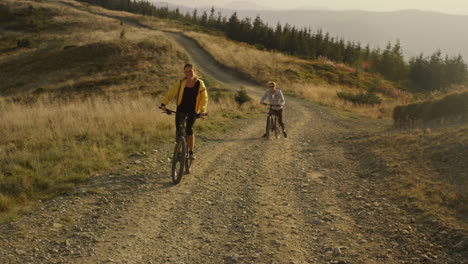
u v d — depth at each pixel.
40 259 3.35
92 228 4.06
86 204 4.73
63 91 28.89
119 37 47.03
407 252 3.36
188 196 5.20
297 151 8.65
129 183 5.61
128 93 27.39
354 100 25.95
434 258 3.19
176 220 4.36
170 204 4.86
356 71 51.22
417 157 6.52
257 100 22.44
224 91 29.27
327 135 11.11
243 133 11.22
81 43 44.19
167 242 3.78
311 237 3.86
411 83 66.00
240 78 39.41
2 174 5.27
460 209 4.06
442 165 5.79
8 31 67.06
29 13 76.12
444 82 65.31
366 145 8.49
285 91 31.11
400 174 5.79
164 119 10.81
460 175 5.14
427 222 3.90
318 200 5.07
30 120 9.26
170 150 7.94
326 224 4.20
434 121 10.18
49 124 8.94
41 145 7.18
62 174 5.62
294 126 13.43
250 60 45.97
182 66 38.47
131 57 38.97
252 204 4.94
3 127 8.66
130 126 9.41
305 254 3.47
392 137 8.73
